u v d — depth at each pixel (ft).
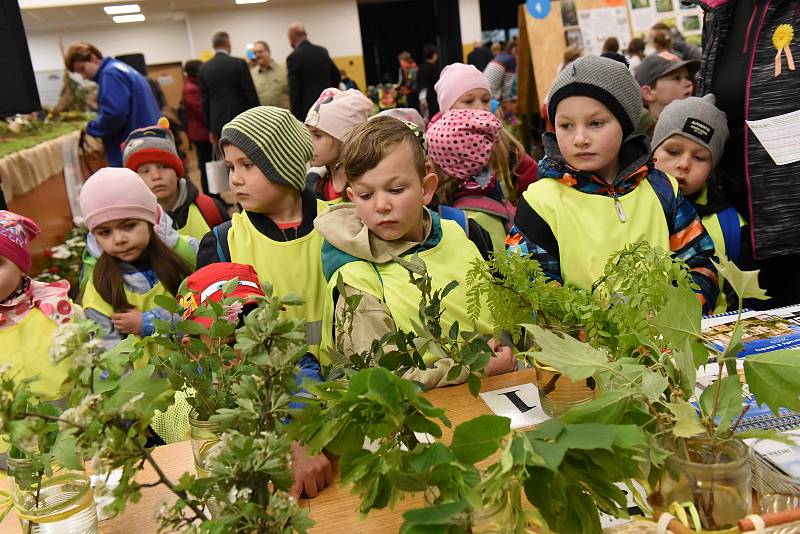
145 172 8.44
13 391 2.10
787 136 5.76
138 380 2.31
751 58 5.95
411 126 5.32
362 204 4.30
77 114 21.44
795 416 3.02
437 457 1.99
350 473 2.18
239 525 2.08
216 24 30.76
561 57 16.39
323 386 2.34
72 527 2.68
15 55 7.25
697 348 2.69
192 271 6.57
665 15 17.29
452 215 5.24
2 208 8.20
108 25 32.63
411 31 40.42
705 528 2.21
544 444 1.97
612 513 2.21
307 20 31.60
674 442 2.33
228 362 2.78
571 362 2.48
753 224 6.01
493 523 2.12
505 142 8.69
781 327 4.03
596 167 5.18
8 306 5.15
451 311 4.44
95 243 6.67
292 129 5.63
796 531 2.13
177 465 3.38
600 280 3.31
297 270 5.53
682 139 6.08
